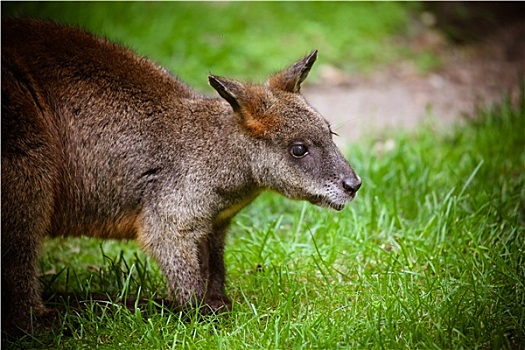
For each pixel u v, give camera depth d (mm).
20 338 10758
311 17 24359
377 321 10531
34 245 10914
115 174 11352
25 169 10656
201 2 24000
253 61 21797
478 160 16016
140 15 22250
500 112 18781
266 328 10562
